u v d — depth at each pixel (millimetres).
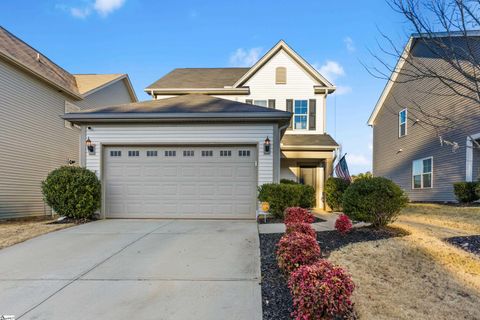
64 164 13992
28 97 11875
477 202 10734
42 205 12578
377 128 19281
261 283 4141
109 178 9227
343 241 5691
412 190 15156
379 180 6453
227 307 3520
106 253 5473
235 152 9148
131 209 9148
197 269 4652
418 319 3148
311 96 14781
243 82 14938
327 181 11617
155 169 9203
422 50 12969
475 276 4094
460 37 4805
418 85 14609
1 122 10625
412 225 6879
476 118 11234
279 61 14945
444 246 5133
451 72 11906
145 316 3340
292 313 3178
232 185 9078
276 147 9062
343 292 2980
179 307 3529
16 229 7453
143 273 4527
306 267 3270
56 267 4812
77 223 8242
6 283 4238
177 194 9125
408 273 4191
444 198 12820
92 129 9273
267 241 6047
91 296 3830
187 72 17750
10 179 11016
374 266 4406
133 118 8945
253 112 8867
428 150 13914
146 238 6461
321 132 14594
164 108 9555
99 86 15945
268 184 8703
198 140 9125
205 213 9039
